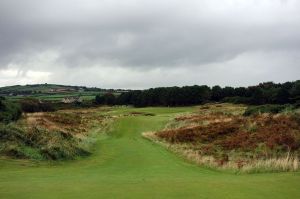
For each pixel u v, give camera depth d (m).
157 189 12.58
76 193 11.71
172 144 36.19
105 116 77.31
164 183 13.92
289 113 38.44
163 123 61.06
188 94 131.88
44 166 21.94
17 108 51.72
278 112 46.28
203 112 67.56
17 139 25.66
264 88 128.38
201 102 132.25
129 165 23.45
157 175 18.36
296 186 13.92
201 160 24.86
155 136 44.16
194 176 17.89
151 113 92.81
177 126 52.53
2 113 43.19
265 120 36.34
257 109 49.12
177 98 131.88
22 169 20.16
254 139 30.64
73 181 14.52
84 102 146.62
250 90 132.75
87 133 51.00
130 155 29.06
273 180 15.32
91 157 27.75
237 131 36.72
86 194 11.58
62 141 28.73
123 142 40.25
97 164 24.08
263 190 12.98
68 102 144.62
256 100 114.31
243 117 44.69
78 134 45.81
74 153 27.39
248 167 20.88
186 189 12.71
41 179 15.45
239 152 27.70
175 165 23.67
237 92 136.62
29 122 45.72
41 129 30.70
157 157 27.88
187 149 31.19
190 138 37.59
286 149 26.58
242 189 13.00
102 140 43.69
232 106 108.81
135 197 11.28
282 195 12.29
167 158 27.42
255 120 38.41
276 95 109.88
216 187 13.23
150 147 35.28
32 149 24.86
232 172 20.94
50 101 145.62
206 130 39.31
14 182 14.12
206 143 34.88
